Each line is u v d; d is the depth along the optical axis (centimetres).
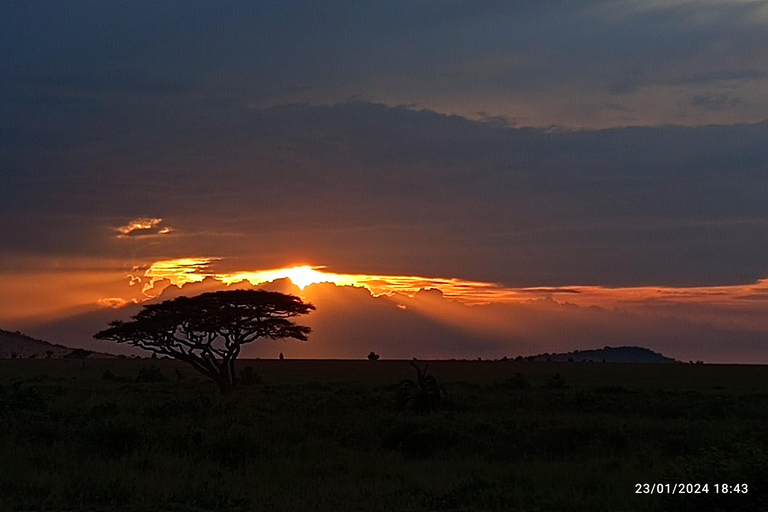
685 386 6303
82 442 1956
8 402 3038
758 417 3381
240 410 3139
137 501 1407
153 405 3278
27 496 1424
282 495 1503
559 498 1466
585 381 7219
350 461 1906
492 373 9438
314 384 6288
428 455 2142
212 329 5362
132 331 5312
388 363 15800
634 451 2138
